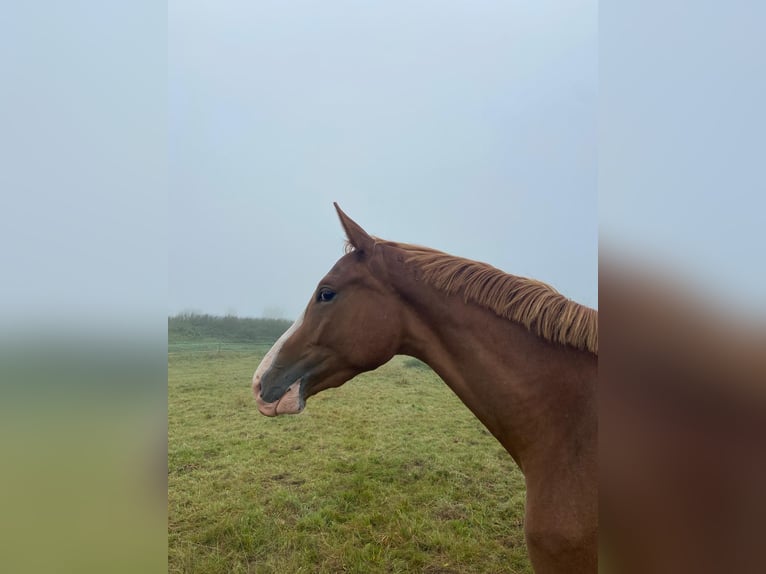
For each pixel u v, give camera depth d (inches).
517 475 96.7
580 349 45.8
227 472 96.0
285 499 91.9
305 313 55.7
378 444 101.4
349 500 92.4
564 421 45.1
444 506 91.8
